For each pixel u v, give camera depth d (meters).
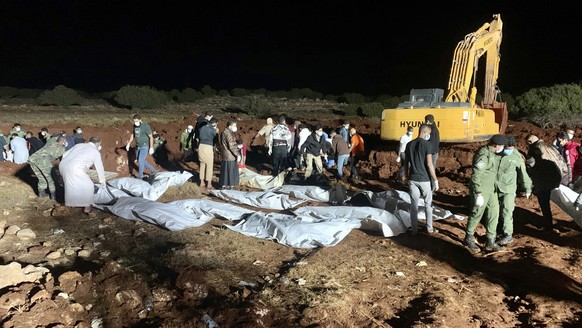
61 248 6.98
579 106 20.27
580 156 9.45
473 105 14.12
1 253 6.71
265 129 14.46
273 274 6.29
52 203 9.45
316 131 11.87
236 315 5.04
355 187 11.88
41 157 9.42
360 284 6.02
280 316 5.16
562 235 8.07
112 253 6.90
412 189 7.82
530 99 21.12
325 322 5.08
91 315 5.14
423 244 7.57
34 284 5.45
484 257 7.16
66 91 29.08
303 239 7.34
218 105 32.47
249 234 7.73
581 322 5.27
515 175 7.44
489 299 5.79
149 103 29.39
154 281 5.99
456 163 13.66
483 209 7.26
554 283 6.23
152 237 7.56
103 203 9.20
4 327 4.57
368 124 22.22
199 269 6.18
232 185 10.84
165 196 10.22
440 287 6.03
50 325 4.75
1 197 9.41
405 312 5.43
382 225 7.82
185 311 5.19
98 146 9.18
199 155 11.02
